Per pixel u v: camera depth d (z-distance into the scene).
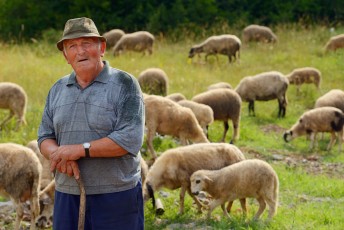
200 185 7.77
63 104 4.30
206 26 29.09
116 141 4.14
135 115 4.21
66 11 30.34
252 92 16.25
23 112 12.41
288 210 8.47
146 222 7.82
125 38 23.20
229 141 13.52
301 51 24.31
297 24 29.69
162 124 10.50
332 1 30.77
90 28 4.23
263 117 16.42
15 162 7.21
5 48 23.28
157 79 15.44
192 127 10.59
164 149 11.58
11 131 11.98
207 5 29.56
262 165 7.88
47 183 8.44
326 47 23.89
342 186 9.98
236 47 22.34
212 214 8.27
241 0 31.14
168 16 28.89
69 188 4.31
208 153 8.33
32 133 11.68
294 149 13.35
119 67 20.03
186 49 25.28
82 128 4.23
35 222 7.40
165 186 8.27
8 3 29.92
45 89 15.48
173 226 7.62
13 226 7.63
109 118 4.21
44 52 23.41
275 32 28.50
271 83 16.22
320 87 19.11
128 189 4.31
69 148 4.16
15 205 7.27
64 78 4.45
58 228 4.38
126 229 4.33
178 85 17.94
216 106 13.00
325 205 8.80
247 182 7.80
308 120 13.28
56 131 4.38
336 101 15.09
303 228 7.49
